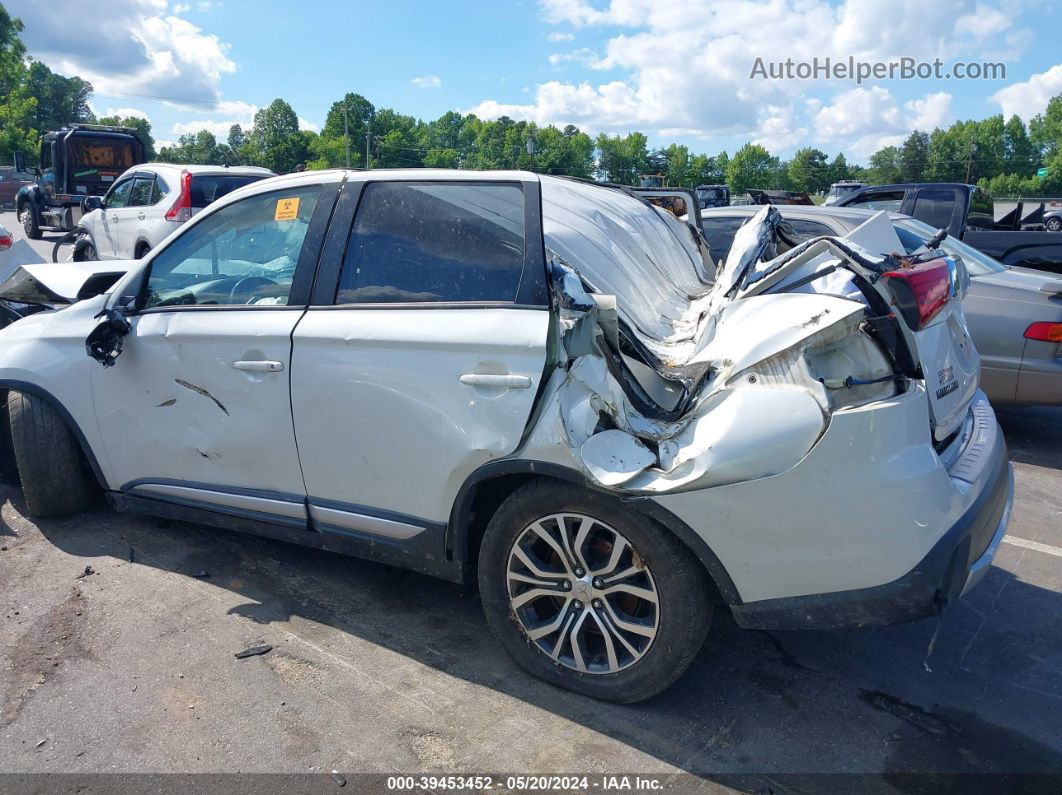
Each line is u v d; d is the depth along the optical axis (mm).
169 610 3469
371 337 3072
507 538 2955
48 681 2979
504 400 2818
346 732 2750
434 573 3207
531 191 3039
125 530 4188
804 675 3158
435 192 3217
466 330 2906
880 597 2494
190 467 3684
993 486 2850
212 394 3504
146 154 18797
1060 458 6008
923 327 2664
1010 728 2877
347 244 3301
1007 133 103125
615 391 2744
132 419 3791
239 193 3682
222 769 2572
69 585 3643
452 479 2975
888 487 2434
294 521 3463
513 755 2662
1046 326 5871
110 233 11125
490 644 3287
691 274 4332
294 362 3258
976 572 2701
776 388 2531
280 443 3371
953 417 3035
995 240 9453
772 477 2477
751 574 2588
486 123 107562
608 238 3490
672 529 2609
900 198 9562
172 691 2938
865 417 2439
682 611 2693
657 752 2691
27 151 67375
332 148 105125
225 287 3586
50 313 4191
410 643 3283
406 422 3023
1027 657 3332
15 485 4754
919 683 3131
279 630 3344
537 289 2881
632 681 2824
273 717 2814
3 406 4594
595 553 2867
